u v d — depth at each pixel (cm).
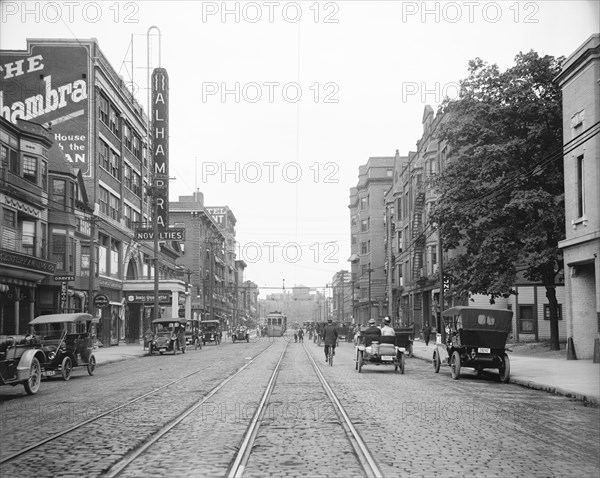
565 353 2880
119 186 5306
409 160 6019
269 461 817
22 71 4544
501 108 3025
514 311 4159
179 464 799
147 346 4153
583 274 2627
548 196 2858
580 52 2469
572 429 1094
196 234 8650
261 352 4272
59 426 1127
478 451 891
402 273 6644
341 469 774
